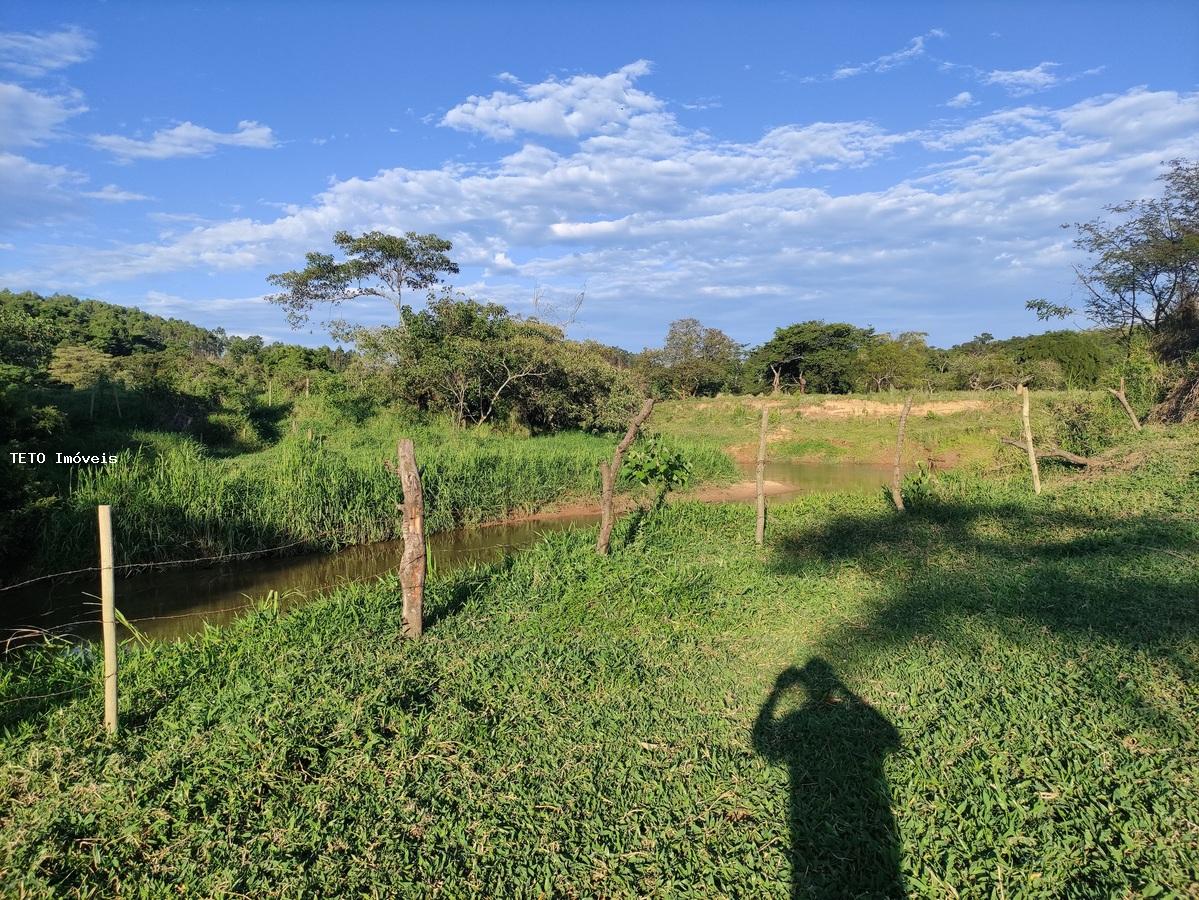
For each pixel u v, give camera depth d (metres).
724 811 3.87
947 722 4.50
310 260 29.20
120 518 10.41
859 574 8.22
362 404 23.81
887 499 12.69
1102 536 8.21
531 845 3.61
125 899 3.29
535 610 7.09
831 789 4.01
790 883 3.31
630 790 4.06
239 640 6.30
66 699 5.23
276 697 4.85
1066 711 4.39
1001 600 6.50
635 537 10.29
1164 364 17.28
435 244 29.83
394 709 4.75
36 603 9.26
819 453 26.98
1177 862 3.13
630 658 5.98
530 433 26.14
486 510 14.73
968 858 3.33
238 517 11.53
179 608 9.33
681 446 20.61
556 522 14.95
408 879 3.38
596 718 4.88
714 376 50.81
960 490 12.70
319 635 6.30
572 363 25.98
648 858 3.51
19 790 4.05
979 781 3.84
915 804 3.77
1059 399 21.84
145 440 15.38
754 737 4.64
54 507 10.04
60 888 3.32
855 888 3.28
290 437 19.80
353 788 4.00
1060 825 3.45
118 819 3.75
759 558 9.21
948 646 5.71
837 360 47.44
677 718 4.93
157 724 4.75
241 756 4.21
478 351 23.94
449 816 3.81
